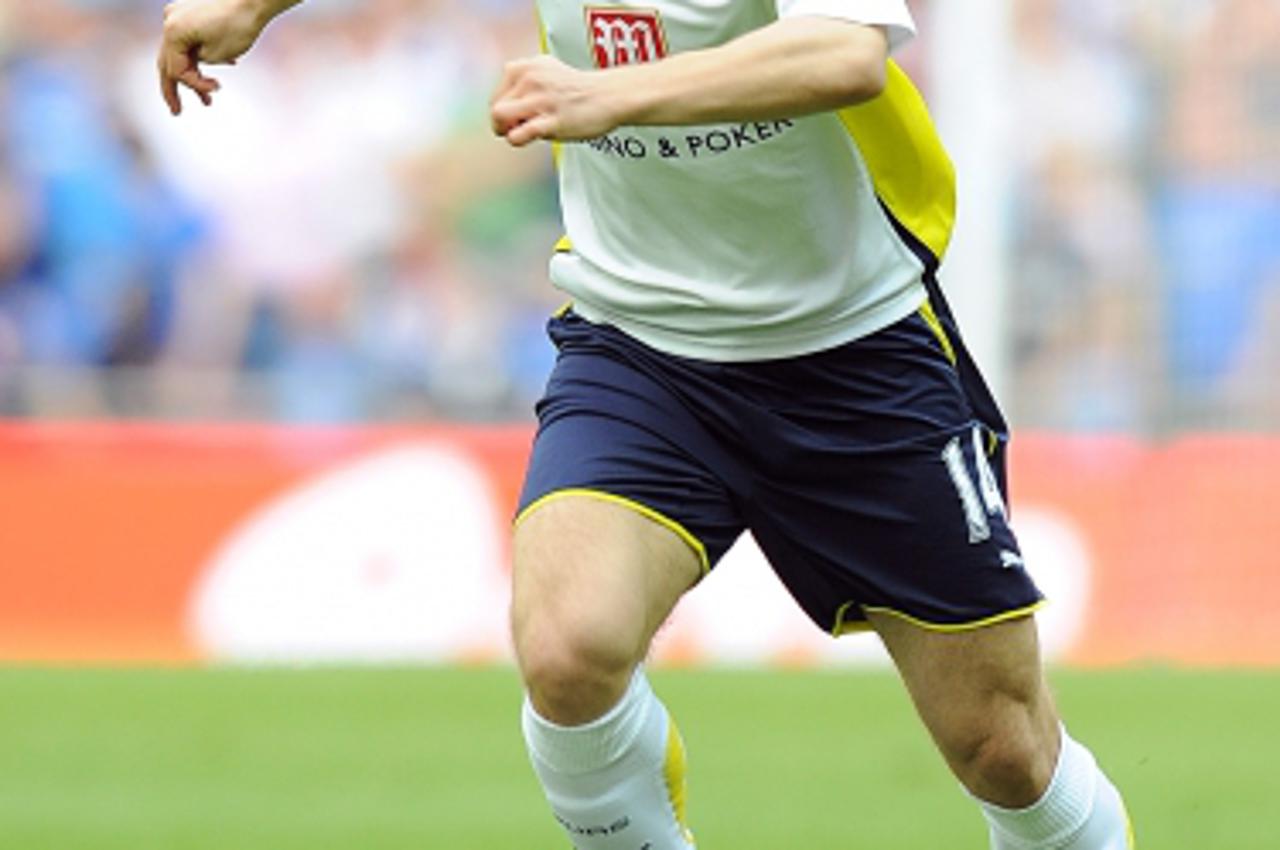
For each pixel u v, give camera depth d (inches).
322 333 1967.3
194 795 985.5
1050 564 1565.0
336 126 1996.8
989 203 1632.6
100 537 1571.1
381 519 1555.1
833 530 581.0
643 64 499.8
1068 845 611.5
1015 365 1958.7
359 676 1381.6
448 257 2001.7
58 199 1924.2
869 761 1067.3
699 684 1348.4
